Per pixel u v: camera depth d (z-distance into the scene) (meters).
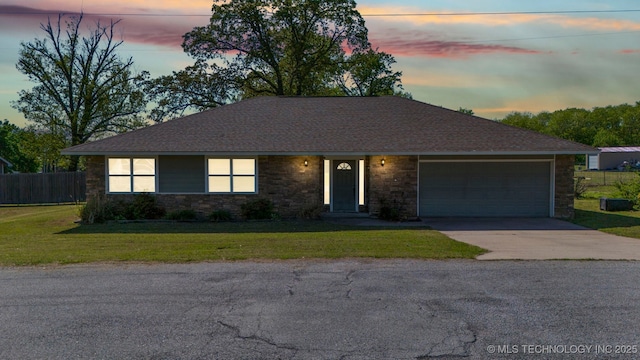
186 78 34.94
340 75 42.41
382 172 17.28
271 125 18.67
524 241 11.73
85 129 35.06
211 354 4.83
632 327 5.46
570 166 17.06
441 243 11.16
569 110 86.50
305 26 36.56
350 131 18.08
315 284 7.35
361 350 4.90
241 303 6.42
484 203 17.36
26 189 28.23
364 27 37.03
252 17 35.22
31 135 34.59
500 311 6.03
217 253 9.81
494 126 18.41
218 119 19.25
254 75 37.16
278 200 17.30
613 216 17.48
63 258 9.33
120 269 8.41
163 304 6.39
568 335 5.25
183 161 17.16
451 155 17.06
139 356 4.79
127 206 17.03
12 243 11.57
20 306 6.32
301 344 5.06
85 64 34.75
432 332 5.36
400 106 20.64
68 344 5.09
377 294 6.80
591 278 7.61
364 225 15.39
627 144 82.25
